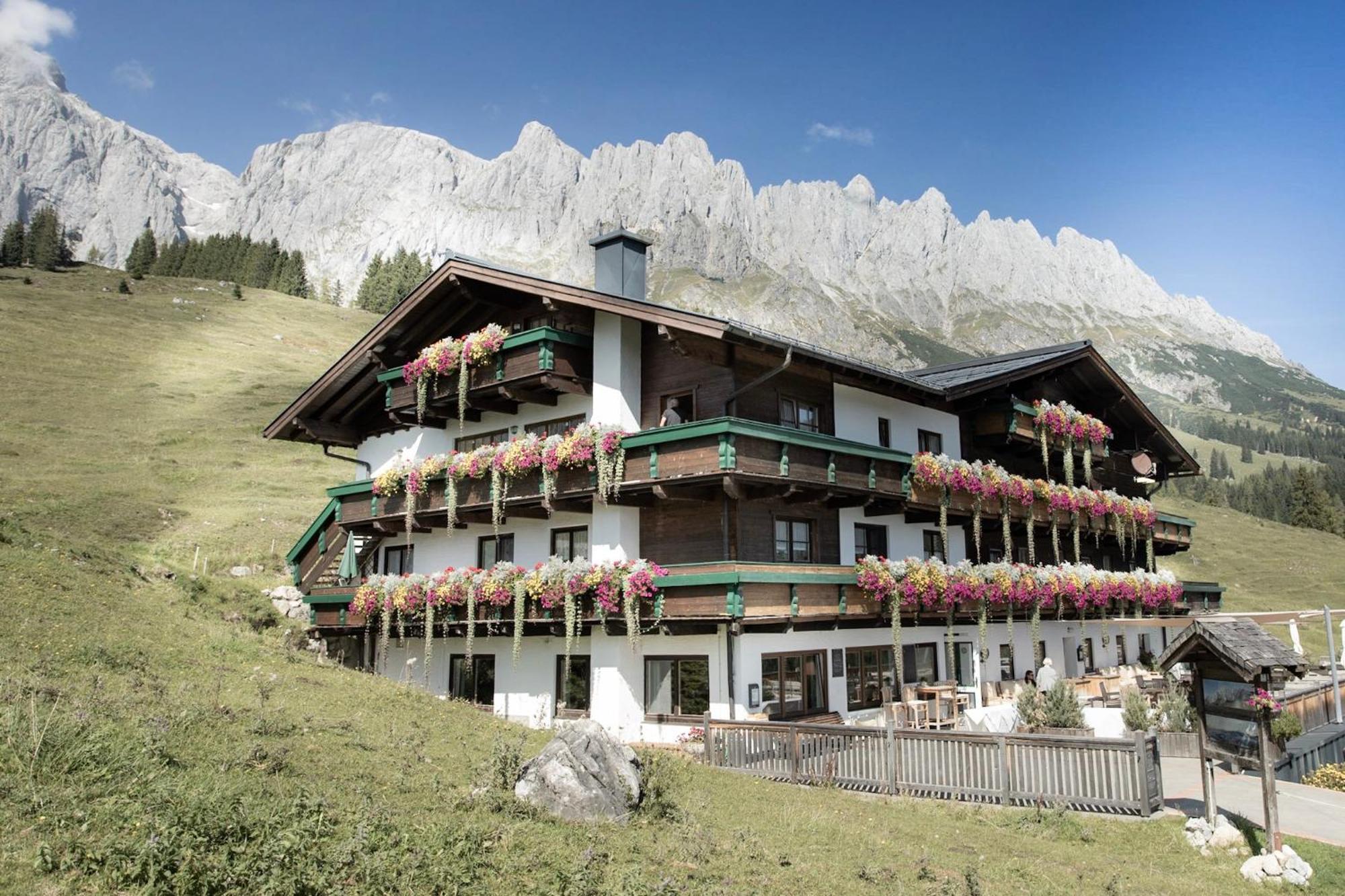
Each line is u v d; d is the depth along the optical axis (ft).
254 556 126.00
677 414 73.77
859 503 79.87
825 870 37.06
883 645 84.28
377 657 99.81
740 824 42.83
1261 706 44.80
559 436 75.92
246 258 543.80
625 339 78.43
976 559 97.81
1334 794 62.90
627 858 33.73
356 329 392.88
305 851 27.43
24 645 45.70
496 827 33.94
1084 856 44.68
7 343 245.45
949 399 91.71
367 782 36.70
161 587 80.18
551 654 82.17
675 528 75.61
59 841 25.30
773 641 73.10
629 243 84.33
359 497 94.94
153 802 28.12
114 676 44.32
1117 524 110.93
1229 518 387.75
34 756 29.89
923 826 48.03
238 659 58.29
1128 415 124.47
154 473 167.02
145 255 508.94
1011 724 71.10
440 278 85.35
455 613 83.46
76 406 206.39
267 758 36.63
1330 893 41.55
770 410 77.36
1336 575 290.56
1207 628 47.47
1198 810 56.03
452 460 83.71
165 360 266.36
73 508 138.21
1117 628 122.01
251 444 198.08
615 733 73.51
